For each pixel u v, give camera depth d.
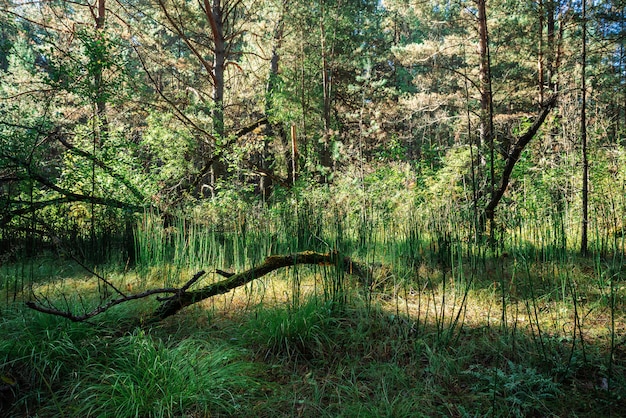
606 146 8.64
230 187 9.54
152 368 2.71
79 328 3.23
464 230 5.59
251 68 17.70
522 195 7.68
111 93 6.93
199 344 3.29
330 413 2.51
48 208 7.26
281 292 4.54
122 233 6.73
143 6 16.56
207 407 2.54
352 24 16.48
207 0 13.28
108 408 2.53
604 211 5.95
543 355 2.98
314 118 15.52
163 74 18.67
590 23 6.13
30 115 6.66
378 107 11.91
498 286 4.50
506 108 16.56
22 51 11.25
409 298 4.36
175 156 9.30
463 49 15.08
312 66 16.39
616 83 8.30
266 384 2.85
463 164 9.17
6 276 5.15
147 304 4.09
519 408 2.45
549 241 5.00
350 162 11.08
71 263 6.02
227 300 4.39
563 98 8.71
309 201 6.80
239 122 14.41
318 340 3.26
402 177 10.34
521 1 11.54
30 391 2.70
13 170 5.60
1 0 11.45
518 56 13.91
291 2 15.01
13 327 3.36
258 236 5.50
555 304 3.96
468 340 3.31
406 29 29.16
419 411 2.47
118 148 7.95
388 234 5.95
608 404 2.43
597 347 3.07
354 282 4.68
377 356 3.14
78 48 10.37
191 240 5.70
